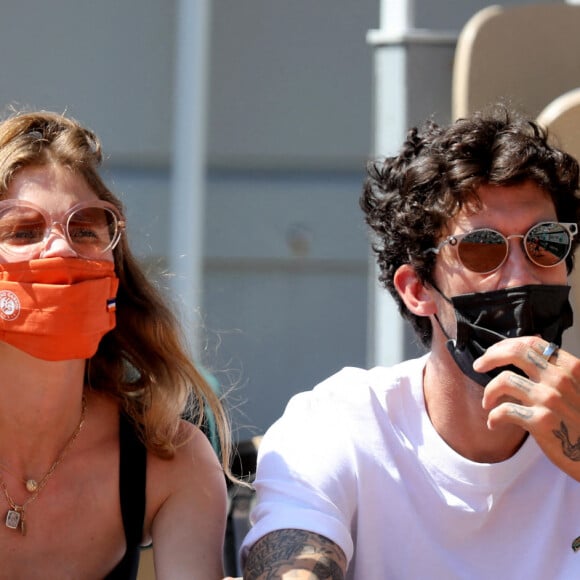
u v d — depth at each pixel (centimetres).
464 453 980
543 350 905
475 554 966
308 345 2847
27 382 935
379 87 1491
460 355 959
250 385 2833
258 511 961
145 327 1021
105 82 2816
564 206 1000
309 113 2881
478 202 966
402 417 996
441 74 1484
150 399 1008
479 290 959
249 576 913
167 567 963
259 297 2855
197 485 1007
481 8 2672
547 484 974
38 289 897
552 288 948
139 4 2819
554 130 1270
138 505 981
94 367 1016
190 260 2520
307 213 2862
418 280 1019
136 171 2798
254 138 2875
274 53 2877
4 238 911
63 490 960
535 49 1456
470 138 976
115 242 948
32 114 958
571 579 953
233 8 2866
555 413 890
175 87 2803
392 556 971
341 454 980
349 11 2878
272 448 1002
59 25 2802
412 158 1023
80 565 959
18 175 926
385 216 1045
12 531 944
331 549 917
